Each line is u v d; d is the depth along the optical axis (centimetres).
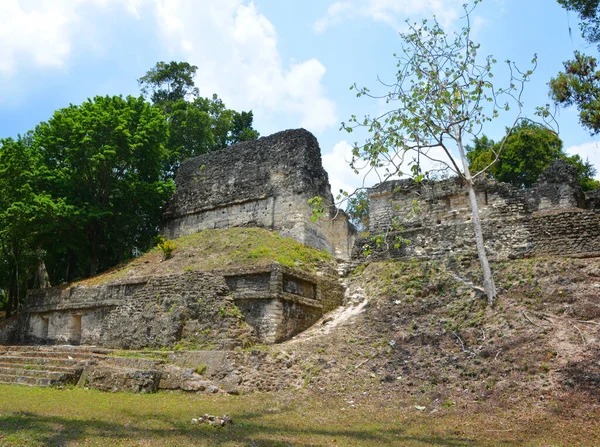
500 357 1066
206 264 1698
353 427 801
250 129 3559
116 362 1263
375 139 1291
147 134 2269
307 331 1477
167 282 1577
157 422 761
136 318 1545
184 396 1045
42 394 977
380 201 1930
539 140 2767
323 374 1145
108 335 1591
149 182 2405
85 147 2106
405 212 1859
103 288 1798
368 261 1795
